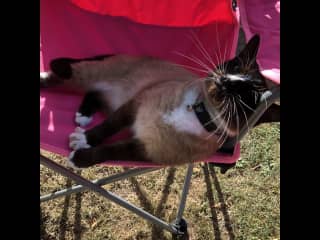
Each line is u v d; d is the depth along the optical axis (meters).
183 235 0.95
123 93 0.80
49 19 0.87
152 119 0.69
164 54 0.90
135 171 0.82
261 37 0.73
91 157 0.65
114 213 0.98
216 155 0.70
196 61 0.87
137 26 0.92
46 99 0.74
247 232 0.98
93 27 0.89
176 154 0.69
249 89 0.65
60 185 1.01
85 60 0.79
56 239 0.93
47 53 0.83
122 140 0.69
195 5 0.87
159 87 0.74
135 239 0.94
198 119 0.67
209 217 0.99
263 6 0.76
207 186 1.05
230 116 0.65
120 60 0.82
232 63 0.71
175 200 1.01
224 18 0.85
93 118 0.76
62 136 0.68
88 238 0.94
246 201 1.03
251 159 1.12
